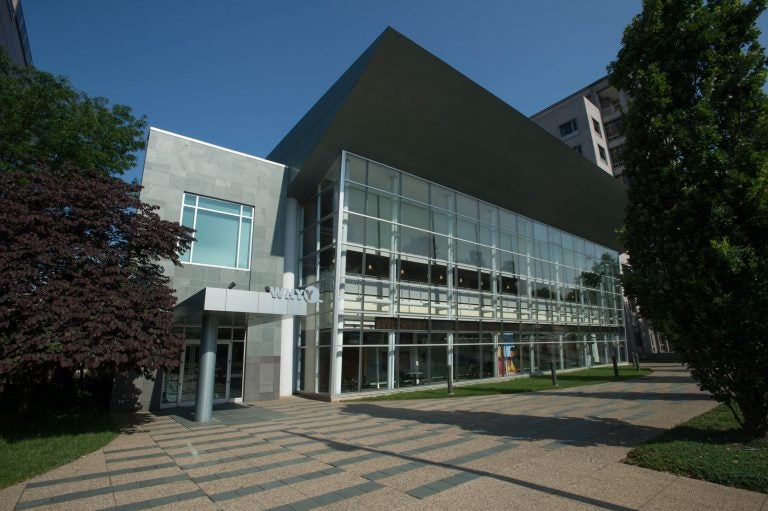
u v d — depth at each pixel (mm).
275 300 13094
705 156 7836
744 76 8102
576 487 5832
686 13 8852
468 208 23844
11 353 8789
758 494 5441
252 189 18906
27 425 10852
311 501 5547
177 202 16922
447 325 21156
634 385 19500
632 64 9422
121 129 15539
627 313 43812
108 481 6555
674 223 8141
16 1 28906
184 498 5762
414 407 14266
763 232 7465
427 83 17469
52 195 10227
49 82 14430
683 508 5070
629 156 9039
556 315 29156
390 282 19297
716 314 7539
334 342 17047
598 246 36500
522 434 9250
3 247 9312
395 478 6422
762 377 7363
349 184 18562
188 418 12875
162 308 10945
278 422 11906
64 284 9273
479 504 5305
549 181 26141
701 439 7898
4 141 12984
